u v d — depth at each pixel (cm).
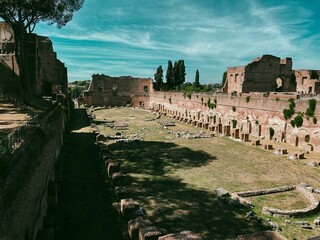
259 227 1627
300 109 3459
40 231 1416
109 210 1834
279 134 3784
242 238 1374
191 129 5150
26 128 1397
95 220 1702
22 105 3114
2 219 872
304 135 3419
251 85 6619
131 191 2170
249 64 6525
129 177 2497
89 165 2764
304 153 3219
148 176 2525
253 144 3712
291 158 3036
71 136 4188
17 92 3728
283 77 6906
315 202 1895
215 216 1764
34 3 2952
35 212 1352
